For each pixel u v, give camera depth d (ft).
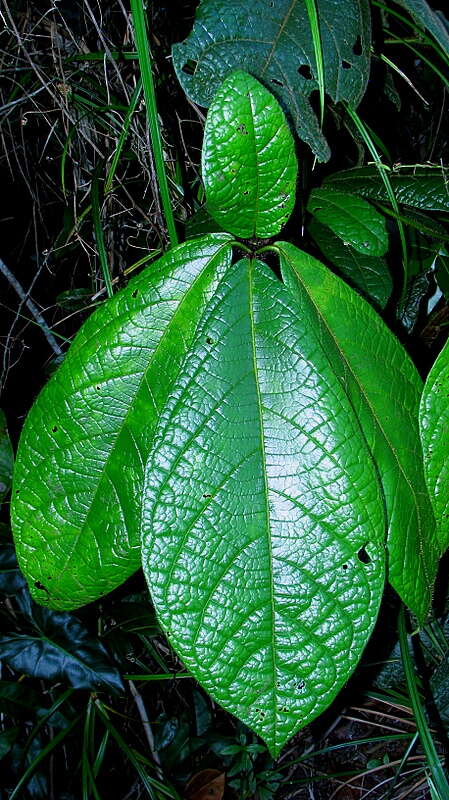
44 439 1.75
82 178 2.92
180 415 1.64
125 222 2.89
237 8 1.79
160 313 1.70
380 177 2.31
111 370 1.72
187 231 2.10
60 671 3.00
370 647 3.68
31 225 3.64
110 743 3.58
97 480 1.76
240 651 1.62
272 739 1.61
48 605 1.83
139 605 3.43
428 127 3.65
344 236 1.97
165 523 1.63
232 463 1.64
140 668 3.77
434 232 2.21
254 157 1.59
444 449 1.71
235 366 1.65
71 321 3.70
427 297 2.83
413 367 1.75
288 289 1.68
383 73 2.59
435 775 2.63
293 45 1.81
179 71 1.76
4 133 3.13
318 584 1.63
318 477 1.64
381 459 1.71
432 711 3.66
